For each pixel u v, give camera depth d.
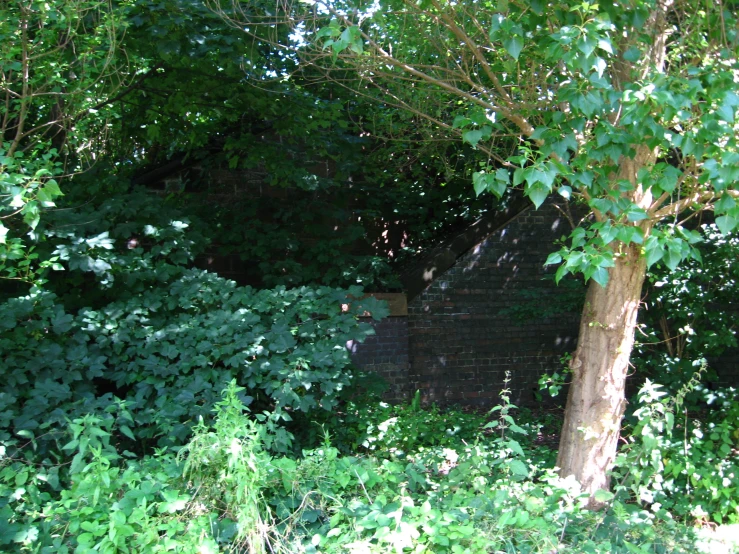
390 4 5.55
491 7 5.41
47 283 5.48
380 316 5.39
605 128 3.75
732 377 8.83
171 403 4.65
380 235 9.58
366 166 8.99
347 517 3.20
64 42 5.53
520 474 4.22
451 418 7.10
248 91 7.03
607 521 3.64
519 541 3.16
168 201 7.94
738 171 3.32
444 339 8.84
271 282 7.72
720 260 6.59
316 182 7.86
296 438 5.89
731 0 4.53
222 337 4.93
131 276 5.22
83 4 5.23
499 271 9.11
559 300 8.00
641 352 6.86
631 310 4.62
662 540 3.69
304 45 5.78
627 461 4.45
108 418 3.94
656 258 3.38
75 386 4.62
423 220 9.70
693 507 4.58
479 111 4.81
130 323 4.96
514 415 8.26
